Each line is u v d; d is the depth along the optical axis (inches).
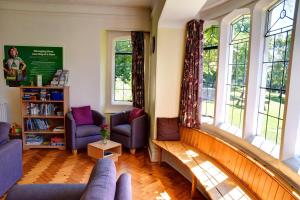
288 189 72.9
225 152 119.9
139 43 201.5
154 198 118.2
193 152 140.9
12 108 195.9
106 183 64.9
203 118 162.1
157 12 157.5
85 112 191.3
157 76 160.9
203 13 150.4
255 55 113.5
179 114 163.8
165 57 159.5
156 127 165.2
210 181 104.3
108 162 81.8
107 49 210.8
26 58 193.0
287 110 85.7
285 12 100.1
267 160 97.7
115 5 189.9
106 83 215.5
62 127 188.2
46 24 191.2
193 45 148.3
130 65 217.3
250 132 117.5
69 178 135.7
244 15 130.1
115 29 198.1
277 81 104.0
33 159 163.3
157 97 162.7
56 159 164.2
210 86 158.7
